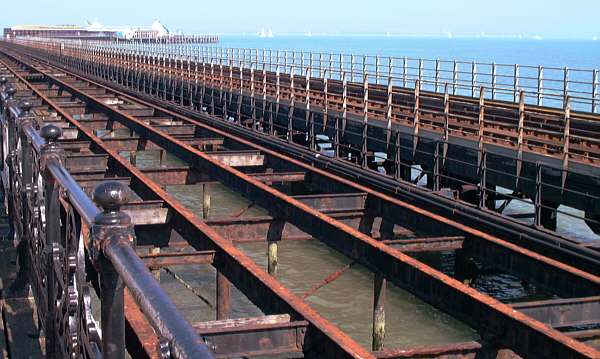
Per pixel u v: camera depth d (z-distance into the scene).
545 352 6.07
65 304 5.15
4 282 8.16
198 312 14.76
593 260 11.30
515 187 16.61
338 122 24.73
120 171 13.67
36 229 7.04
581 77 119.81
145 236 10.39
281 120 31.84
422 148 20.52
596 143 18.30
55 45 94.06
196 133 23.23
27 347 6.58
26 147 7.80
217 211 24.12
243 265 7.63
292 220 11.05
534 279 9.15
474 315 6.98
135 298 2.62
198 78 45.81
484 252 9.96
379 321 11.13
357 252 9.24
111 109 26.64
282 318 6.36
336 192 14.02
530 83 98.69
